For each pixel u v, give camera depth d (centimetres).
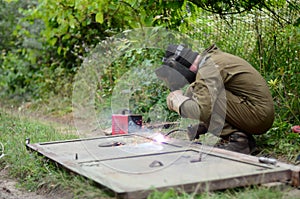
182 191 602
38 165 828
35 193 759
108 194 617
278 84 1034
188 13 1177
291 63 1065
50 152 835
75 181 695
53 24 1700
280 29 1120
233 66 870
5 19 2145
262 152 891
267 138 942
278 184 647
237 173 650
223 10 1126
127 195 582
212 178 628
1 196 746
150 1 1072
